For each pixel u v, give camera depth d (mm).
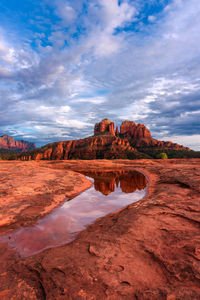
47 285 2658
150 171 21891
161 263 2963
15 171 16203
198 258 2930
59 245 4312
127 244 3783
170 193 8180
